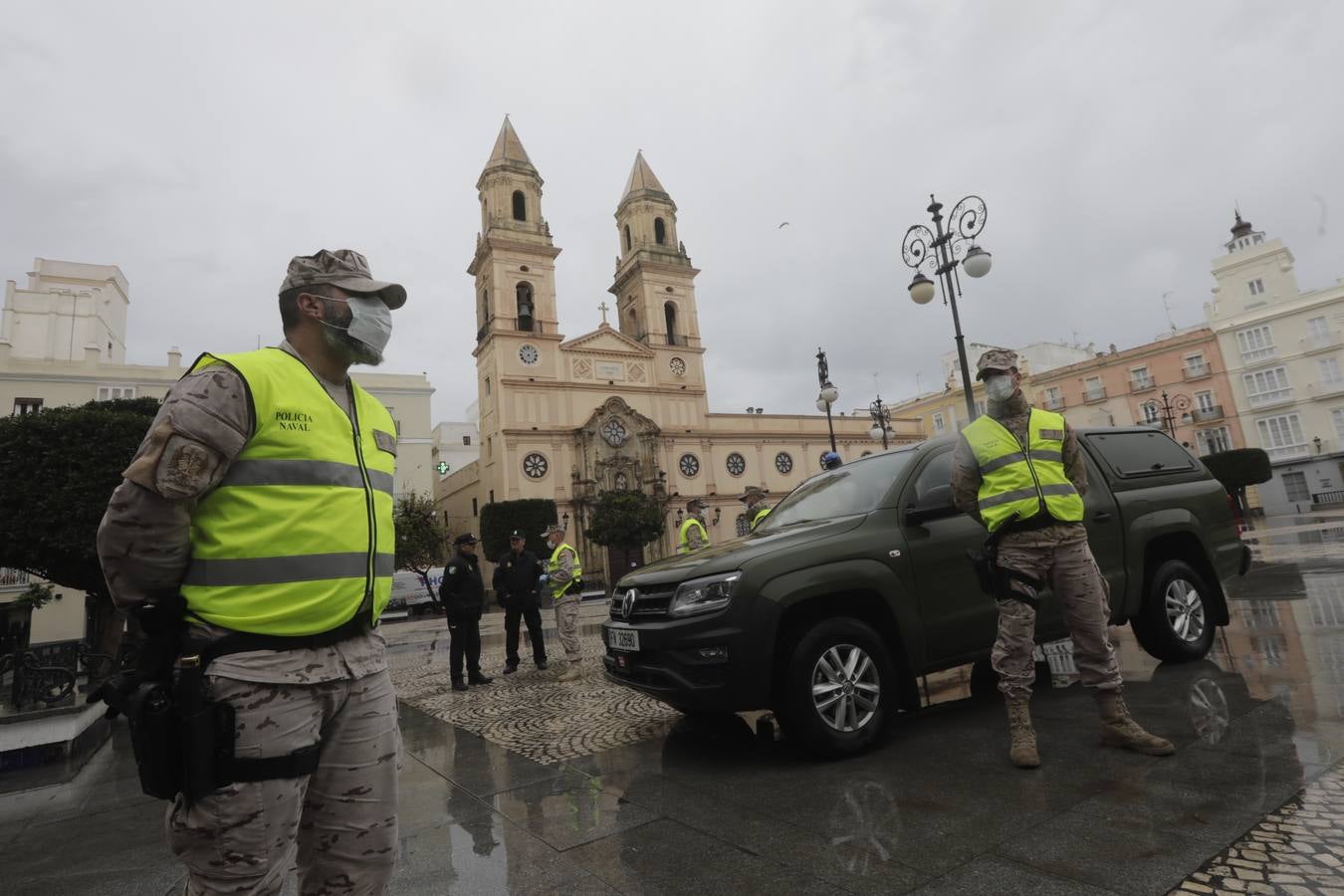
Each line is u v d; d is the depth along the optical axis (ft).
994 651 11.97
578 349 129.59
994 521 11.89
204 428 4.81
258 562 5.03
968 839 8.87
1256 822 8.54
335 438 5.68
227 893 4.82
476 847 9.98
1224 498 19.15
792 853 8.94
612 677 15.07
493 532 107.45
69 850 11.28
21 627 73.20
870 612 13.92
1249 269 151.53
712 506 135.03
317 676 5.16
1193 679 15.67
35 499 25.63
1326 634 19.13
